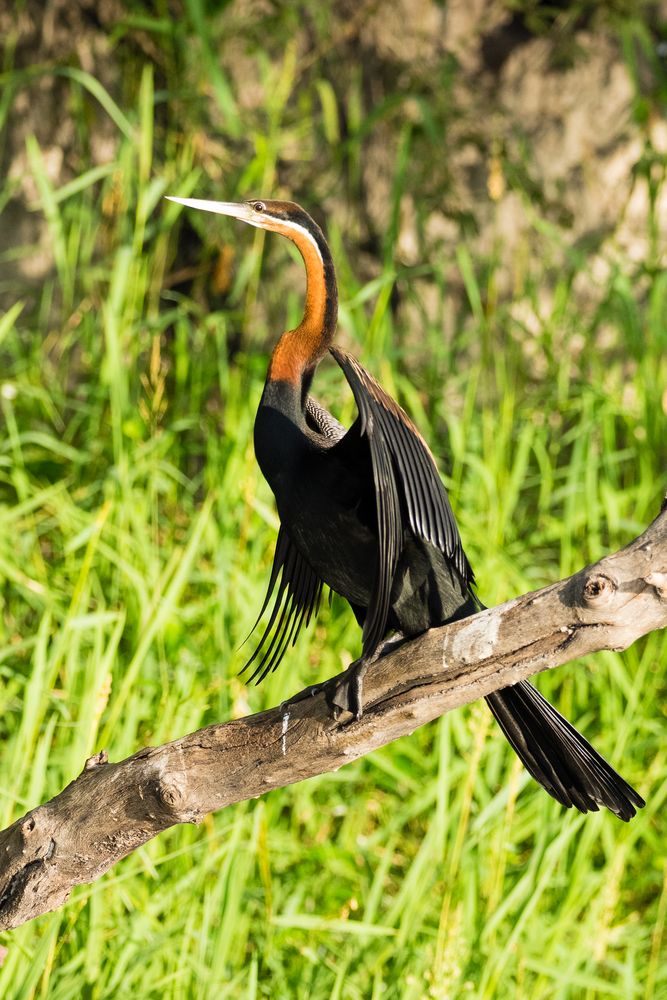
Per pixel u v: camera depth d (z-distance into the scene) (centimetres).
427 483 538
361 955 783
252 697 916
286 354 595
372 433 500
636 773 973
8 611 1043
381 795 1003
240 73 1466
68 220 1392
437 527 538
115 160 1371
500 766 924
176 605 947
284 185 1482
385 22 1498
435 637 491
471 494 1144
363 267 1503
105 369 1146
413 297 1282
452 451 1202
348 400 1096
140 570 965
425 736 1005
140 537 950
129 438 1059
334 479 566
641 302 1509
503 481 1141
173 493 1102
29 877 534
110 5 1437
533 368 1460
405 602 579
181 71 1383
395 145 1471
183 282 1498
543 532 1166
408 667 495
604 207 1552
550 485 1175
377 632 507
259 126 1441
